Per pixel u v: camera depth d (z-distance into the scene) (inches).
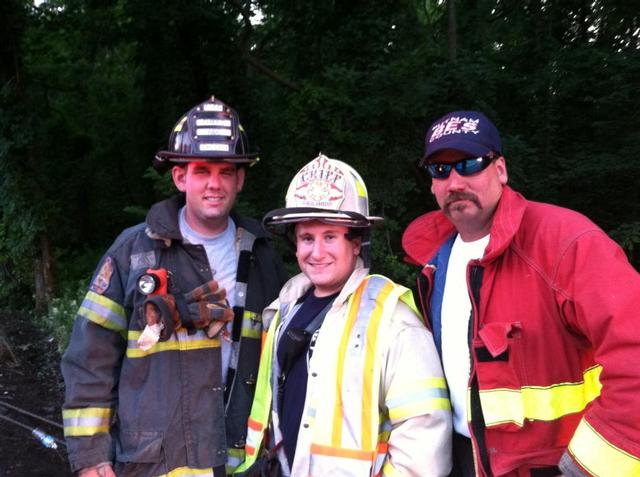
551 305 71.6
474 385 75.5
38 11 482.3
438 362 77.0
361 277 80.6
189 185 95.7
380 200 349.7
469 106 354.3
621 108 335.3
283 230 88.1
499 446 73.6
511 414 71.5
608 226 350.6
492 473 73.7
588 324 66.0
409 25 389.4
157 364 91.7
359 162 347.6
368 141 336.8
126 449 91.0
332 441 73.5
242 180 101.9
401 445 72.7
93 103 609.9
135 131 525.0
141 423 90.4
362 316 77.2
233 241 102.8
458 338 80.4
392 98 329.7
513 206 75.7
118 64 633.6
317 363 76.9
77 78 577.9
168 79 430.6
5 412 225.5
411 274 331.0
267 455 82.0
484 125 79.1
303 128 346.0
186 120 96.3
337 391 74.8
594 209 353.7
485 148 77.7
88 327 92.9
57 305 364.8
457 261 84.1
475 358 74.2
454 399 80.7
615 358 62.3
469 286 77.5
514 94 413.1
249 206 331.9
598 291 65.2
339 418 74.1
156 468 89.9
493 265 76.1
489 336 72.8
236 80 427.5
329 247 81.0
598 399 64.2
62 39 541.0
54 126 577.6
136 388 92.1
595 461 62.3
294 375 80.4
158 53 435.8
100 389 93.1
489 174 78.6
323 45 377.1
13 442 197.8
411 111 335.3
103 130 601.3
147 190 520.1
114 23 481.4
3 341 303.1
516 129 412.2
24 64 426.3
